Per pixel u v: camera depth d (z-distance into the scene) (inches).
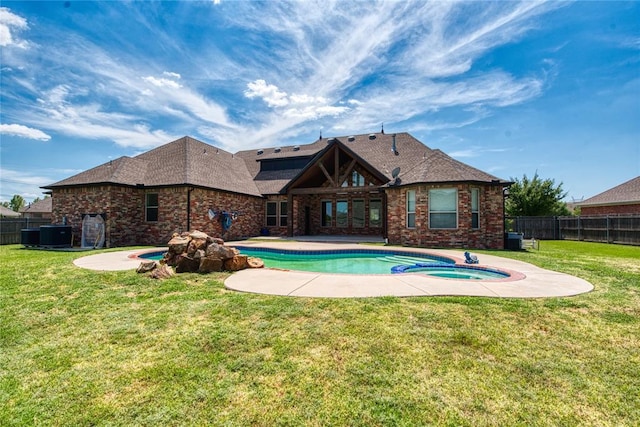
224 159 977.5
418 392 121.2
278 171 1021.8
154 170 754.8
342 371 135.0
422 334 167.8
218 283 281.0
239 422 106.3
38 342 165.8
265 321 187.3
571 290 251.9
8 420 107.5
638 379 130.3
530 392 121.4
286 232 938.1
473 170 645.9
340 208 957.2
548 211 1225.4
